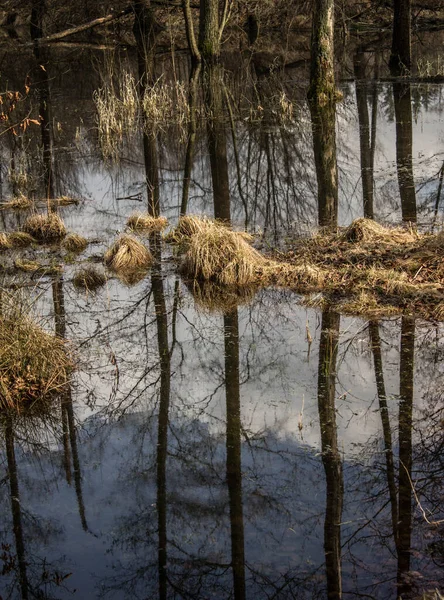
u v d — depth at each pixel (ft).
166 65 78.13
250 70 79.20
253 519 15.24
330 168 45.75
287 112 60.03
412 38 93.81
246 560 13.96
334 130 55.11
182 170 48.26
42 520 15.67
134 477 17.22
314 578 13.29
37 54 86.07
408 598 12.55
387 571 13.32
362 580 13.14
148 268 32.01
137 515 15.75
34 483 17.16
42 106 65.67
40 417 20.35
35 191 45.83
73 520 15.61
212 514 15.53
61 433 19.47
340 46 87.76
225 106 64.18
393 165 45.27
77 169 49.85
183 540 14.71
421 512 14.99
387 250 29.99
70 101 68.33
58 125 58.13
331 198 40.27
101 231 37.78
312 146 51.65
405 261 28.58
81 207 42.29
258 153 50.72
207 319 26.35
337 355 22.80
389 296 26.58
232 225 37.17
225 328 25.52
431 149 47.98
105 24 90.99
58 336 24.93
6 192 46.11
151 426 19.57
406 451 17.28
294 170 46.78
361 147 49.83
